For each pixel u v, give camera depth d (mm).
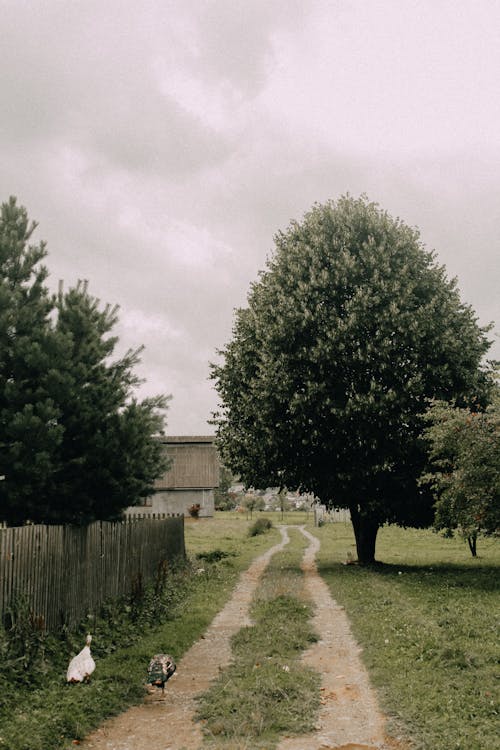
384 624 13680
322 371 23906
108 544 15367
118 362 15539
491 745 6992
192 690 9781
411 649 11305
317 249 25953
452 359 24547
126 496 14492
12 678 9250
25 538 10953
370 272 25219
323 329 24281
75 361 13797
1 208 14094
